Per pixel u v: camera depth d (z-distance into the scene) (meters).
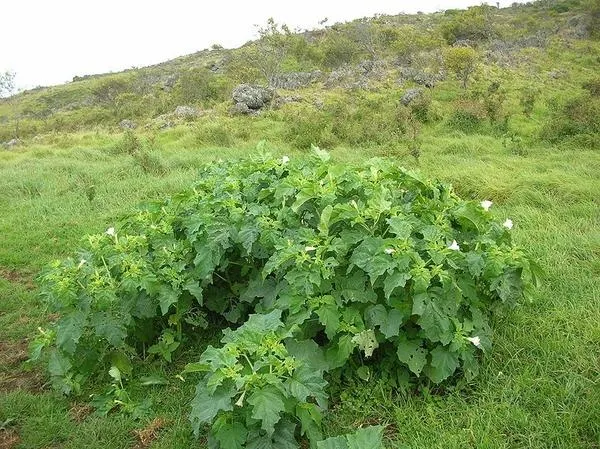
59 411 3.24
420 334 2.99
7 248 6.23
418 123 13.62
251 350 2.60
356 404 3.03
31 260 5.87
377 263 2.93
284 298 3.12
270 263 3.23
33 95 61.34
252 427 2.53
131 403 3.21
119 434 3.01
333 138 12.66
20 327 4.33
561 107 14.32
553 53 26.89
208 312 4.02
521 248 3.37
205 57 64.19
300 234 3.24
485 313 3.48
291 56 34.59
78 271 3.41
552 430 2.69
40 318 4.47
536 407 2.90
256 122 16.59
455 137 13.02
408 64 25.23
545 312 3.84
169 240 3.80
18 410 3.25
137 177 9.61
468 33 33.66
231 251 3.81
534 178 7.38
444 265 3.08
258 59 26.80
